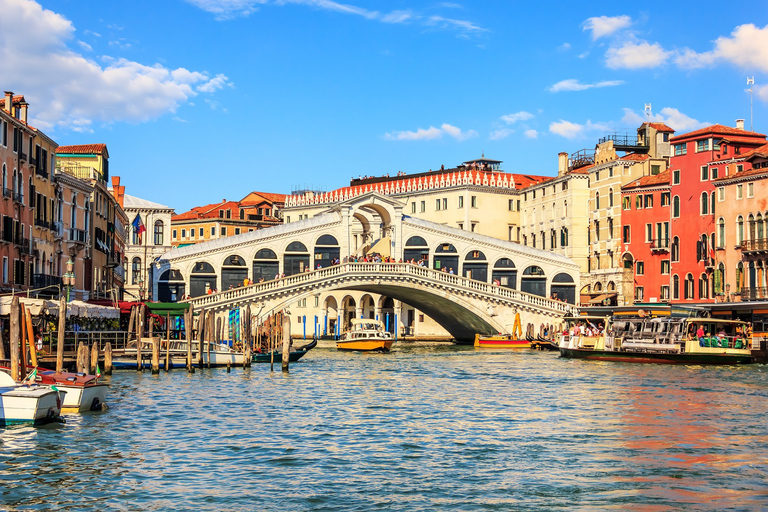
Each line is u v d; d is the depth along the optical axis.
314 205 109.56
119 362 45.97
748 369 48.00
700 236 66.00
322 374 46.84
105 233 66.81
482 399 35.28
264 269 77.06
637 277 73.62
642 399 34.69
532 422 29.09
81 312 41.75
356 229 87.25
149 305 53.75
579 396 35.94
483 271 81.00
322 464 22.70
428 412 31.59
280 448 24.70
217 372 46.41
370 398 35.75
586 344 58.31
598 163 80.50
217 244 75.75
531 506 18.84
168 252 75.00
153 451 24.11
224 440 25.83
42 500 19.28
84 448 24.31
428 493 19.88
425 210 98.81
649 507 18.66
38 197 50.25
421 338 93.69
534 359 58.75
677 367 49.75
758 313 54.97
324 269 68.50
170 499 19.39
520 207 96.44
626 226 74.88
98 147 67.44
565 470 21.89
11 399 26.69
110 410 31.11
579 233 82.69
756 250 58.44
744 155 61.91
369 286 71.94
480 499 19.36
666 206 70.81
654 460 22.91
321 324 98.88
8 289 43.50
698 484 20.41
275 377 44.59
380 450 24.47
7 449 24.02
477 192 93.69
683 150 68.00
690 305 57.06
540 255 81.06
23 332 31.36
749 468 21.95
